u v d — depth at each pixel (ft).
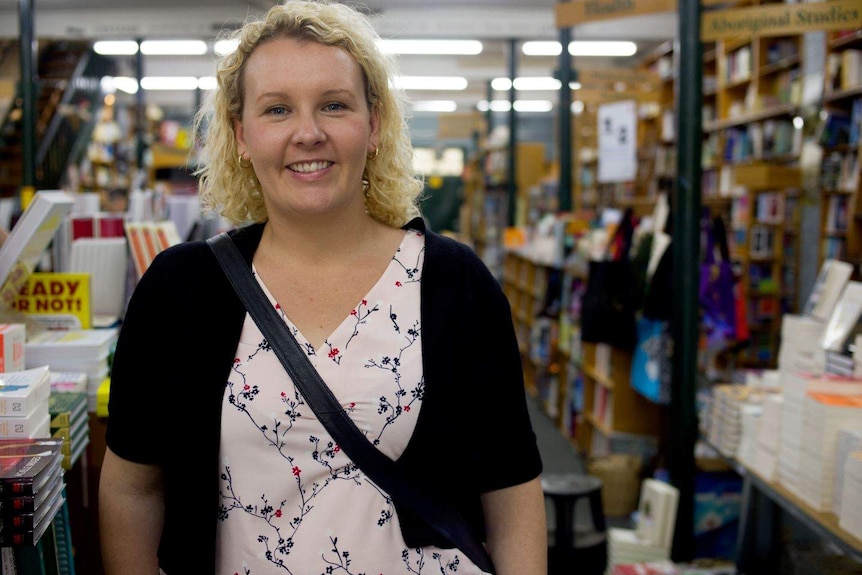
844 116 20.08
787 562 10.03
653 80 22.89
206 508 4.26
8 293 6.70
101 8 29.43
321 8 4.46
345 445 4.13
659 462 15.37
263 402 4.17
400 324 4.38
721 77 28.22
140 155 37.68
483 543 4.67
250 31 4.43
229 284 4.40
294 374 4.17
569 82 23.31
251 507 4.20
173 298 4.37
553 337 22.30
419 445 4.26
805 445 7.98
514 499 4.69
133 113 53.26
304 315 4.36
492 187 43.73
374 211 4.88
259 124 4.29
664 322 13.55
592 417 17.48
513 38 31.73
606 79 22.82
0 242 6.74
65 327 7.41
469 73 43.83
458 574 4.30
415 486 4.26
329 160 4.26
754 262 23.45
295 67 4.21
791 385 8.38
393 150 4.87
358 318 4.35
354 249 4.52
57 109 36.22
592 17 12.84
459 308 4.47
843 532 7.14
